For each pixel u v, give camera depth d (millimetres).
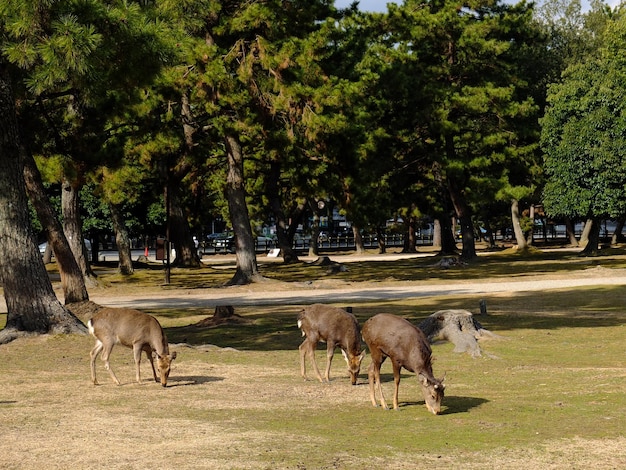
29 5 16422
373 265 52562
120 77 19438
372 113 47406
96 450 9305
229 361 17047
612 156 44594
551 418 10805
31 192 23672
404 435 9945
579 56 64375
